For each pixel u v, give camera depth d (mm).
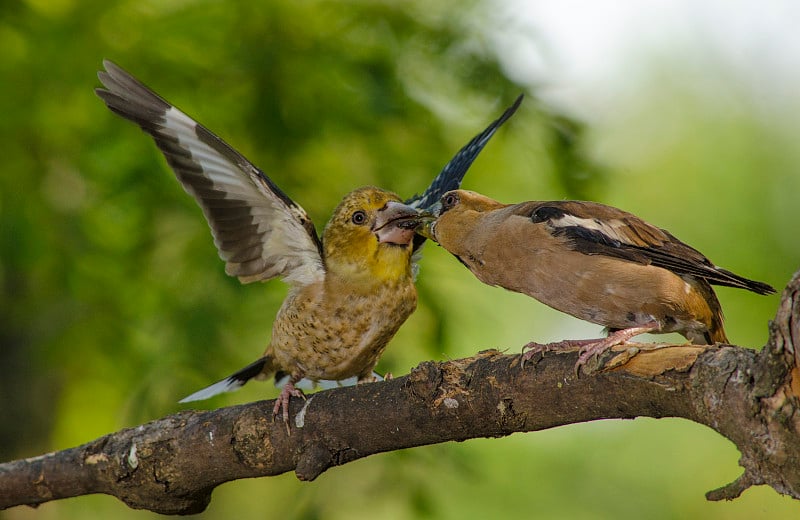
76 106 12492
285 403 7941
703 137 18109
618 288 8156
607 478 16750
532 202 8930
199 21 12586
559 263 8336
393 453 11984
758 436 5902
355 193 9570
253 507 16562
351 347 9578
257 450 8008
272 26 12758
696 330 8367
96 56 12281
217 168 8688
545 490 16500
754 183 17500
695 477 16859
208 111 12758
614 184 14180
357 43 13109
